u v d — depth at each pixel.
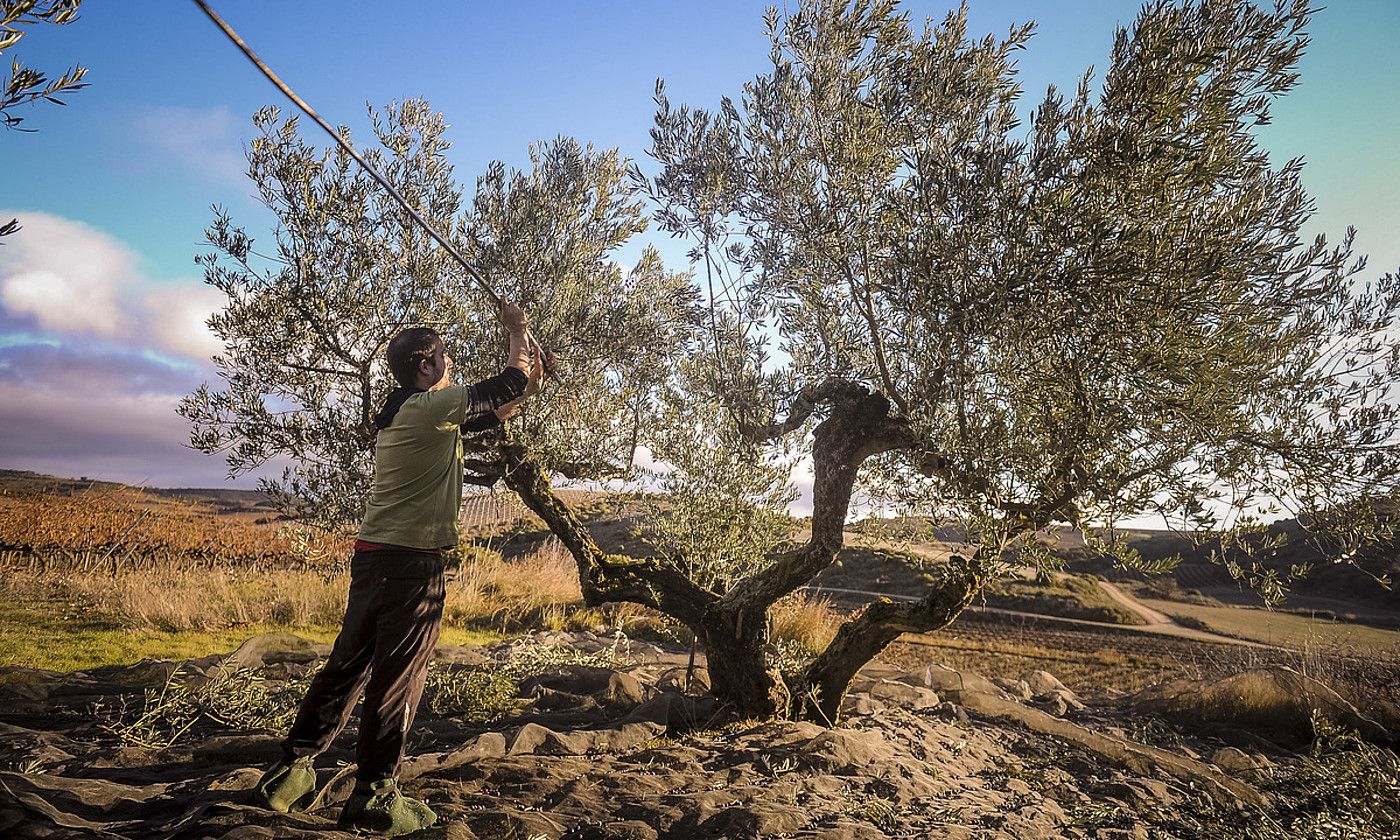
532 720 5.53
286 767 3.16
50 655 7.78
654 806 3.47
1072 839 4.00
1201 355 3.77
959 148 4.14
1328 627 22.02
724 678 5.46
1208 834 4.43
